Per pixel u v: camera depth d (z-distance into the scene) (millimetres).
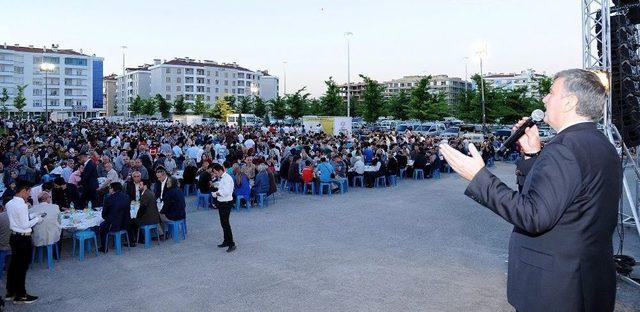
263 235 9500
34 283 6613
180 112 75938
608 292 1642
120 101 128875
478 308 5547
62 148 18328
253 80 127625
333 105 43562
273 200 13680
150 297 6035
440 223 10602
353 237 9273
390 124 51750
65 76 100438
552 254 1600
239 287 6375
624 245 8266
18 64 94812
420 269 7105
